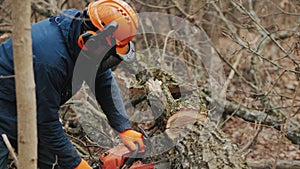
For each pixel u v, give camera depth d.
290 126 4.12
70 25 2.44
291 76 6.21
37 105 2.39
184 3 6.04
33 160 1.87
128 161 2.72
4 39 4.62
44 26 2.49
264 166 3.77
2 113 2.51
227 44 6.51
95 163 3.36
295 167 3.78
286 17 6.86
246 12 4.36
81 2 6.02
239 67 6.04
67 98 2.66
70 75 2.47
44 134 2.47
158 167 2.89
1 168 2.61
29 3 1.70
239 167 2.69
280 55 6.49
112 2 2.48
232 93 5.47
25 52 1.73
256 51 4.38
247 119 4.39
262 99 4.28
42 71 2.34
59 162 2.59
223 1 5.86
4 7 5.09
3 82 2.48
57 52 2.38
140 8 5.98
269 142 4.63
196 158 2.76
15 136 2.57
